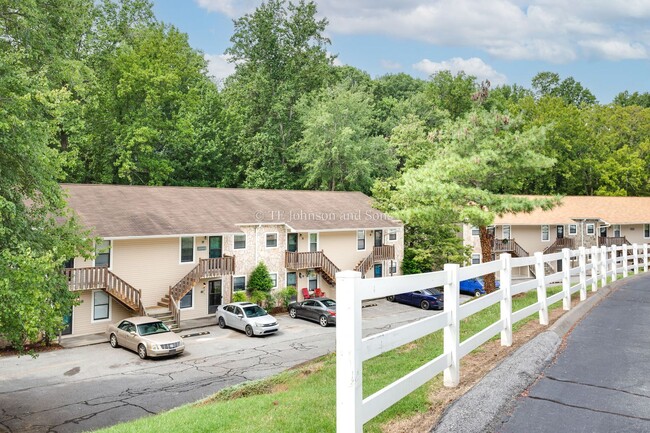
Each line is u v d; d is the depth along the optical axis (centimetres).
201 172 5238
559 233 5312
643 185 6347
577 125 5997
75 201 2898
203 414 823
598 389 699
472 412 591
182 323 2936
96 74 4219
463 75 6184
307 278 3653
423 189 2258
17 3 2614
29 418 1495
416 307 3588
